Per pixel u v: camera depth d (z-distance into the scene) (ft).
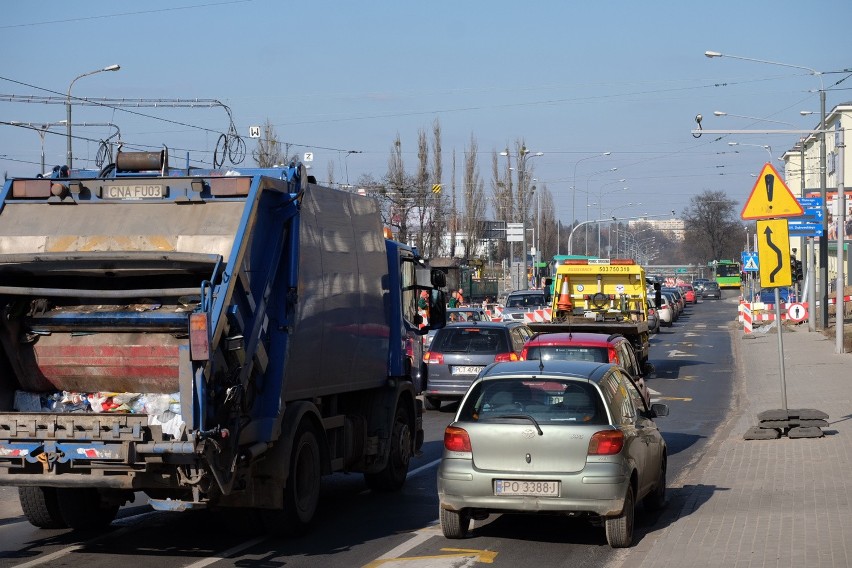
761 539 43.65
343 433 55.01
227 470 41.06
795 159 430.20
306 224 48.34
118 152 47.09
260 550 45.27
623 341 85.71
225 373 40.75
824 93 206.59
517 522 51.19
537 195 347.97
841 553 40.50
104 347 42.57
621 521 43.80
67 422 40.19
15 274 43.93
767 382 128.98
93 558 43.57
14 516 53.57
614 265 153.79
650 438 49.73
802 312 221.46
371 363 57.77
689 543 43.65
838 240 167.22
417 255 67.82
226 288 40.83
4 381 44.16
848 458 67.05
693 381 138.62
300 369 47.65
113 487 40.68
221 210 43.57
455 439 44.65
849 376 130.72
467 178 349.00
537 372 45.85
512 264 327.88
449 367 101.24
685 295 439.22
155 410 42.63
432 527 50.42
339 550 45.24
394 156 290.97
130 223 43.93
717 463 68.03
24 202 45.39
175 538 47.85
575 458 43.16
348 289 53.98
